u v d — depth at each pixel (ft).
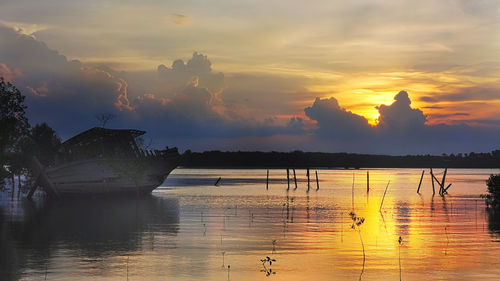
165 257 105.91
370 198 294.46
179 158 296.92
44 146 326.24
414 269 95.81
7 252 110.93
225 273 92.38
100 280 86.84
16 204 233.76
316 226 156.04
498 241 128.06
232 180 568.41
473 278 89.45
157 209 214.48
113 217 182.39
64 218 178.70
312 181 553.64
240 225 157.89
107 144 267.80
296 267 97.14
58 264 98.89
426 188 422.00
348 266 97.96
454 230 149.69
